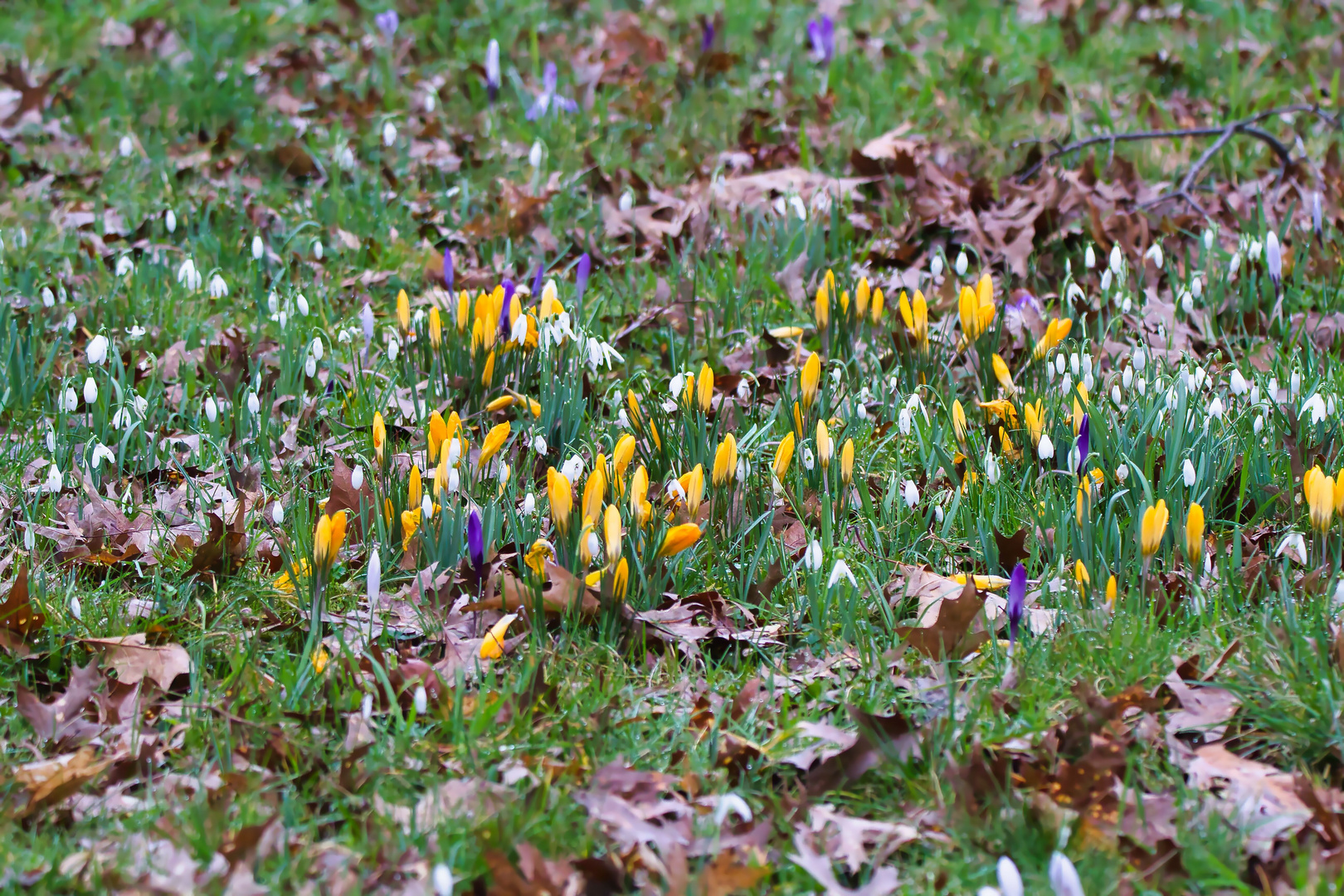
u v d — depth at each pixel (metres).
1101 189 7.62
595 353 5.30
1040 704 3.72
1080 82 9.84
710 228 7.53
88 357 5.21
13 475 5.13
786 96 9.65
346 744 3.62
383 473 4.74
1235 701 3.72
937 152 8.49
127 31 11.47
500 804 3.34
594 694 3.87
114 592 4.39
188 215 7.78
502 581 4.12
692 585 4.50
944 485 5.09
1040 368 5.44
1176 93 9.68
